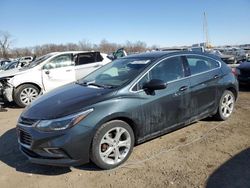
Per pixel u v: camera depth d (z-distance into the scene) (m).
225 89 6.33
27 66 10.55
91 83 5.31
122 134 4.62
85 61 10.79
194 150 5.01
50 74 10.01
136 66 5.22
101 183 4.15
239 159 4.61
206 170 4.31
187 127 6.14
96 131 4.30
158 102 5.00
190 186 3.92
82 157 4.25
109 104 4.46
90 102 4.38
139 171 4.40
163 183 4.04
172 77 5.33
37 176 4.48
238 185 3.88
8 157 5.23
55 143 4.12
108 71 5.59
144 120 4.85
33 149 4.28
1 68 19.45
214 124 6.26
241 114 6.96
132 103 4.68
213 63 6.23
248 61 11.48
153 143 5.38
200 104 5.76
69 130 4.14
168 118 5.20
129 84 4.78
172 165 4.52
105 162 4.45
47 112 4.36
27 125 4.41
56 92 5.22
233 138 5.46
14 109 9.41
